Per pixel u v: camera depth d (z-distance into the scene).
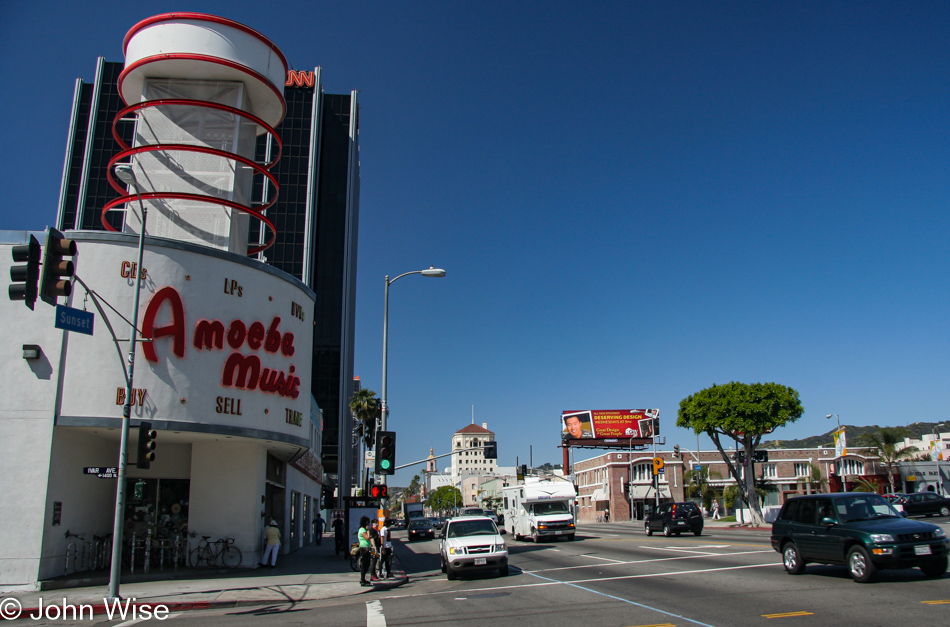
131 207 25.94
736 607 11.17
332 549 36.03
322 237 102.31
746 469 42.41
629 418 81.62
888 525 13.12
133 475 23.25
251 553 22.66
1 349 17.98
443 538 20.67
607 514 73.12
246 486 22.91
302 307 23.61
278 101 29.20
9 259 18.36
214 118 27.42
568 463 84.19
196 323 19.61
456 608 13.20
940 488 60.47
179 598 15.80
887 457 59.03
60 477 18.19
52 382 18.00
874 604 10.75
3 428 17.59
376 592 17.47
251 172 28.59
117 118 26.98
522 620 11.18
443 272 25.42
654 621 10.35
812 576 14.48
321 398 96.50
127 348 18.62
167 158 26.64
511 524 38.81
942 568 12.98
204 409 19.44
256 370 20.81
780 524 15.40
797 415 38.78
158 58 26.69
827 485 65.31
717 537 30.39
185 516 23.38
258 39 28.30
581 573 18.20
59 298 18.33
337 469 94.50
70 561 18.91
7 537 17.08
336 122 108.25
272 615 13.76
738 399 38.69
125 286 18.83
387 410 24.69
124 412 15.59
